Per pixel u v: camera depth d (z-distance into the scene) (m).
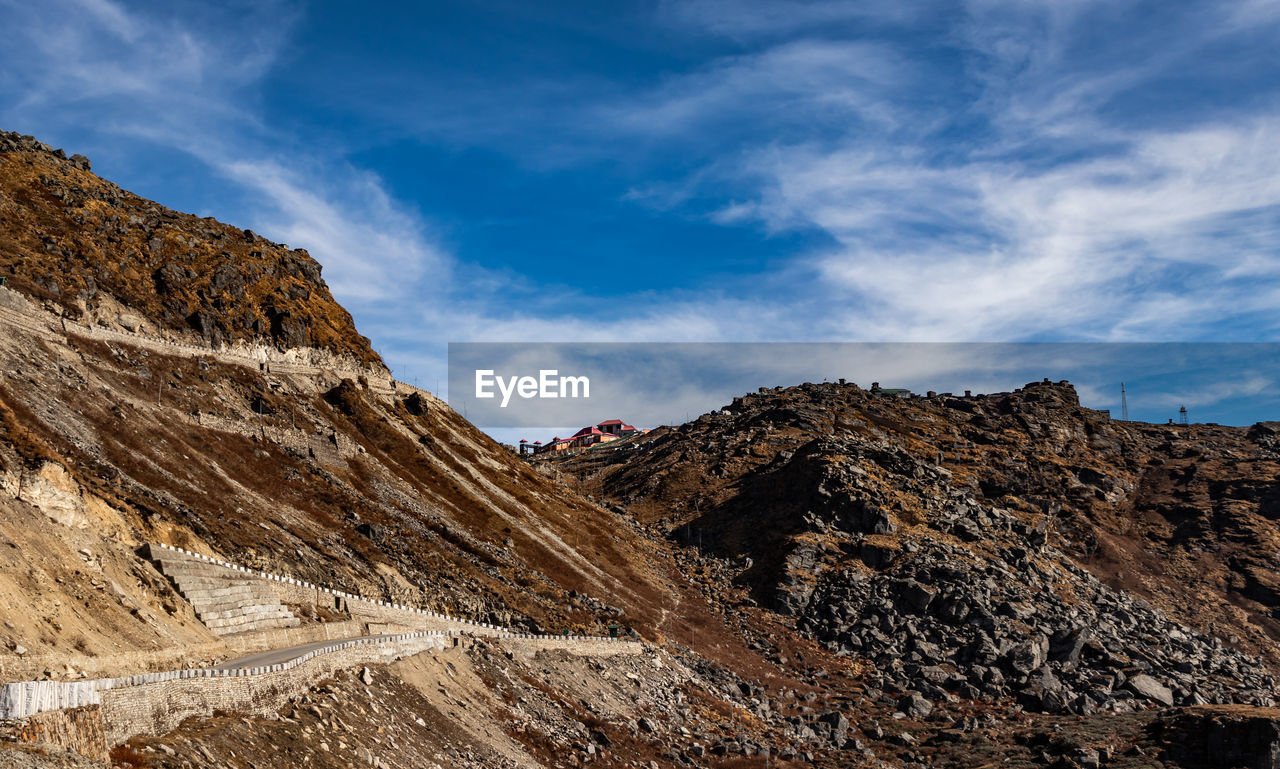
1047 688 130.25
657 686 104.69
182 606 50.72
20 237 117.75
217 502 91.06
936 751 104.94
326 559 91.88
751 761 87.56
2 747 24.52
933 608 156.88
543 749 65.88
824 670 138.25
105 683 30.47
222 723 36.38
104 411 95.75
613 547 171.62
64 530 46.25
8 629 35.03
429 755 50.97
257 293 152.12
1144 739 104.06
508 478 178.75
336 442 133.50
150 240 140.12
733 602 163.25
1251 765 95.06
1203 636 182.25
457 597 105.88
